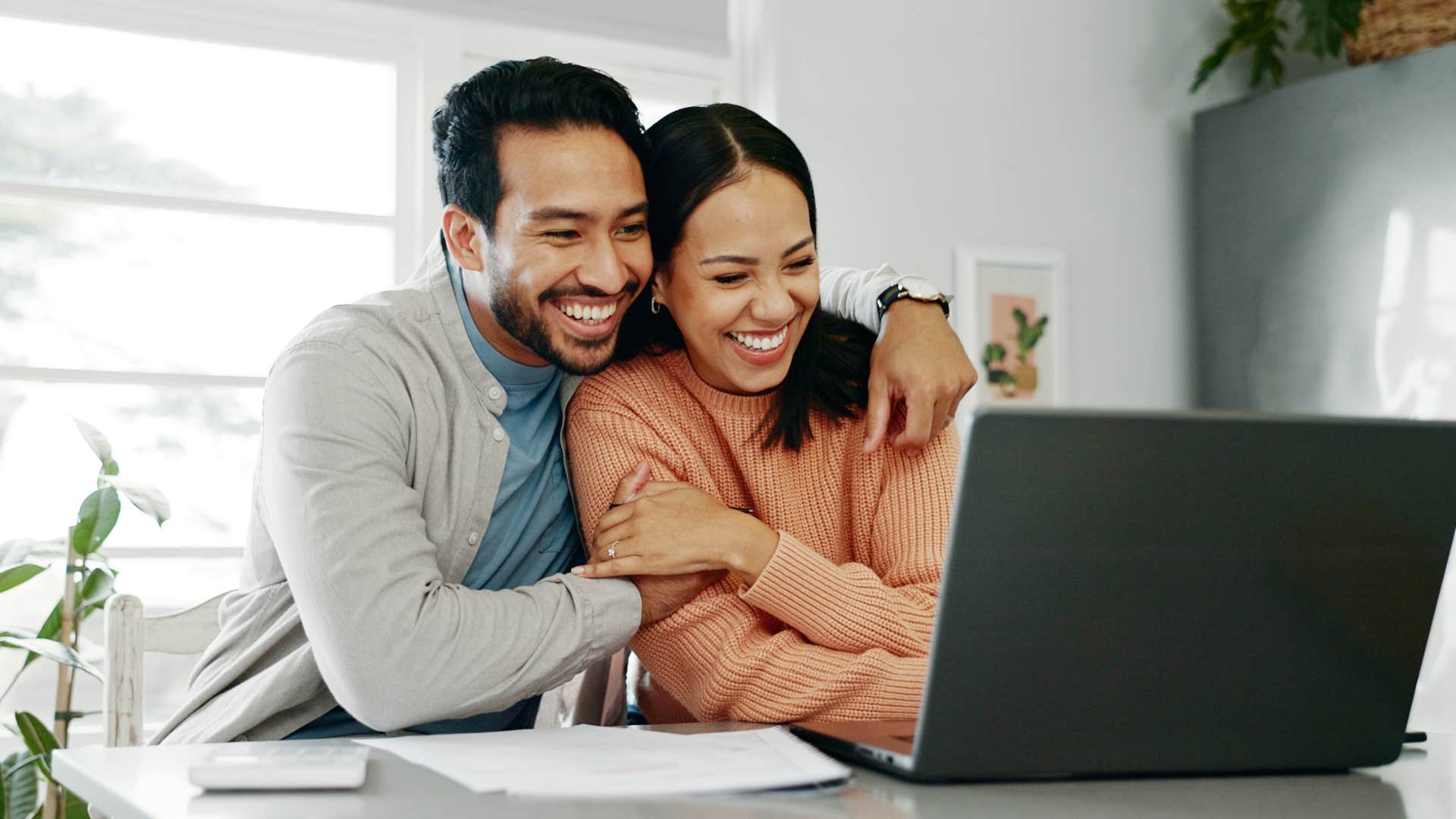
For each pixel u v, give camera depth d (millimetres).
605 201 1160
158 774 787
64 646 1901
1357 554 820
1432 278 2664
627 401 1314
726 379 1299
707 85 2836
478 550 1277
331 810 673
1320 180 2908
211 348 2416
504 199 1170
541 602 1097
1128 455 761
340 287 2518
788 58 2814
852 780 797
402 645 1037
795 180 1236
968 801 732
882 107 2906
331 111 2525
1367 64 2846
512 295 1187
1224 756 824
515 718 1318
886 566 1305
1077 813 702
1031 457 745
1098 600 776
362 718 1055
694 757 828
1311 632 820
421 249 2555
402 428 1183
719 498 1353
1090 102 3150
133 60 2389
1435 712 2676
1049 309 3043
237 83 2461
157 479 2352
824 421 1364
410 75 2564
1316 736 836
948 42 2990
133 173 2385
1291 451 787
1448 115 2652
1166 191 3227
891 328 1326
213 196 2439
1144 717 802
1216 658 807
